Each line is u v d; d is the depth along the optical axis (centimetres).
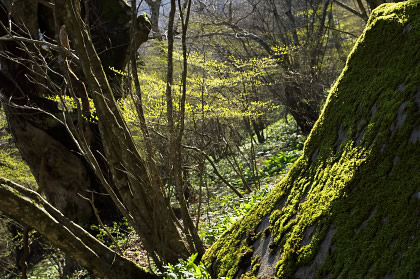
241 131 2059
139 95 548
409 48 288
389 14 317
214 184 1386
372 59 319
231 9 1536
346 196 285
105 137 507
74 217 1085
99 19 1080
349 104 324
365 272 246
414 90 268
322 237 290
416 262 219
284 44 1458
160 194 510
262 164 1480
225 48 1497
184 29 525
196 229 545
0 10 953
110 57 1083
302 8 1706
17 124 1035
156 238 503
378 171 270
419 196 237
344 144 311
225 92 1044
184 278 435
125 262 459
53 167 1063
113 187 1080
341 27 1977
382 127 279
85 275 973
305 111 1538
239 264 370
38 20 1018
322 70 1617
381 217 254
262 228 373
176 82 948
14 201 407
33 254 1203
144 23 1109
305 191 337
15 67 986
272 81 1470
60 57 500
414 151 253
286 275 306
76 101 501
